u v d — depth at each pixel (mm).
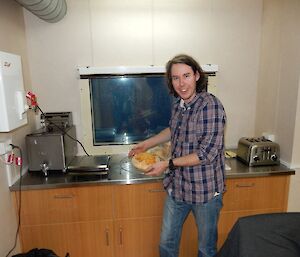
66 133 2010
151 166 1557
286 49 2004
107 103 2312
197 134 1497
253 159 2051
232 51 2352
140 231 1995
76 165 1988
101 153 2393
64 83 2270
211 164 1522
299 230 1100
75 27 2191
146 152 1935
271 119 2223
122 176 1950
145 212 1965
